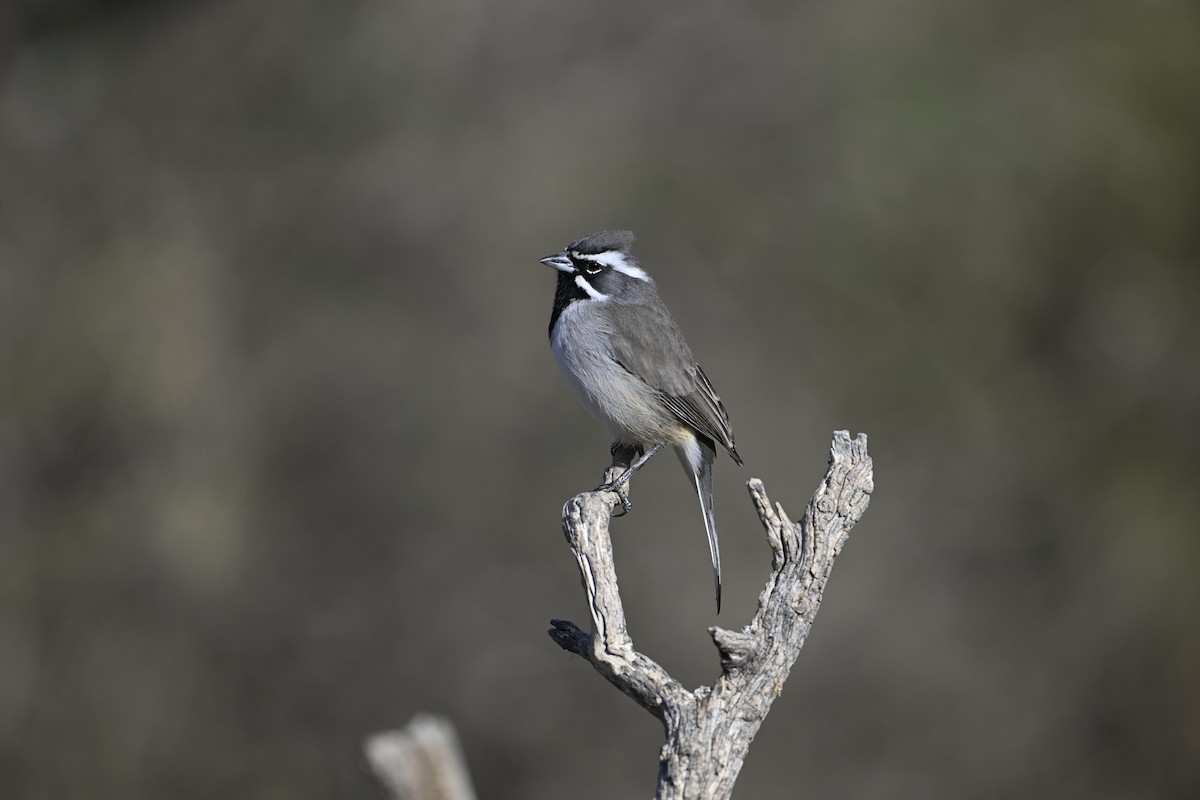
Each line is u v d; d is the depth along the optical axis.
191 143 21.88
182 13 22.61
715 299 19.03
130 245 21.12
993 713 15.75
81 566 18.27
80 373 19.69
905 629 16.34
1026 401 16.88
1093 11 17.48
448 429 18.91
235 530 18.67
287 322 20.25
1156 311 16.31
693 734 4.21
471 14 21.75
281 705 17.55
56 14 22.33
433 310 19.94
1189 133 16.69
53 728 17.23
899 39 18.64
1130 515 15.68
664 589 16.70
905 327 17.44
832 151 18.75
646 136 20.56
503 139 21.06
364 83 21.66
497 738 16.94
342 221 20.84
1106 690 15.44
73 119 21.84
